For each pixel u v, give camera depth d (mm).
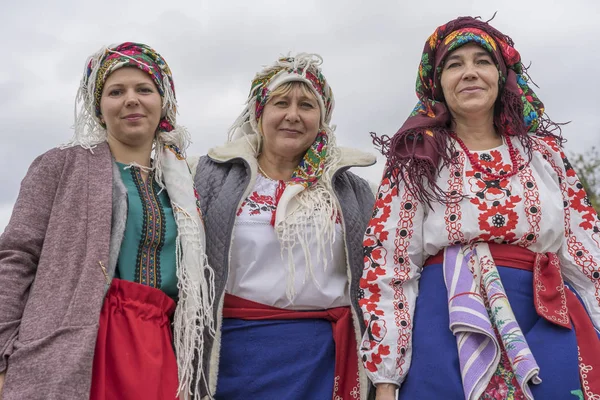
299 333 2754
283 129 2963
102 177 2467
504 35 2633
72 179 2445
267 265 2809
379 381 2404
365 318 2492
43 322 2205
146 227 2496
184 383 2438
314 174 2949
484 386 2221
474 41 2545
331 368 2766
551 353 2248
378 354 2418
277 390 2697
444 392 2283
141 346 2303
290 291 2768
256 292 2770
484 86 2521
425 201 2486
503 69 2586
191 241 2574
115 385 2254
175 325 2510
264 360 2719
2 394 2113
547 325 2303
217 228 2820
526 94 2646
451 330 2348
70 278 2271
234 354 2744
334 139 3057
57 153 2525
